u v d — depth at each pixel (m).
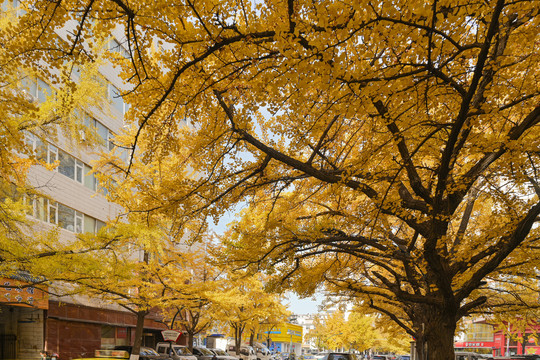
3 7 10.15
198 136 7.80
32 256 9.77
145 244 14.76
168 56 5.29
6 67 5.92
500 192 7.92
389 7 4.06
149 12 4.68
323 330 55.84
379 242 8.41
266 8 5.47
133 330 28.00
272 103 5.89
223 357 28.02
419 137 6.07
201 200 8.23
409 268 9.45
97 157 23.23
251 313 28.17
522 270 8.71
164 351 22.73
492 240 8.50
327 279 10.97
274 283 10.24
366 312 16.50
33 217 12.66
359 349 45.91
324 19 4.12
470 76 7.31
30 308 17.77
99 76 10.26
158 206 8.00
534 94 5.54
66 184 20.56
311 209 11.21
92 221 23.00
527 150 6.59
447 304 7.34
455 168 9.24
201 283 17.08
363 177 6.70
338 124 8.36
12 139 7.41
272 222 8.89
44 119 9.79
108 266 12.08
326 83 4.52
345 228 9.02
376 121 5.93
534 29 4.99
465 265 7.41
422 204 7.26
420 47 4.68
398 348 45.47
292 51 4.27
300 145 7.15
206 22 4.87
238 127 6.14
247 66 5.61
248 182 8.27
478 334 50.09
